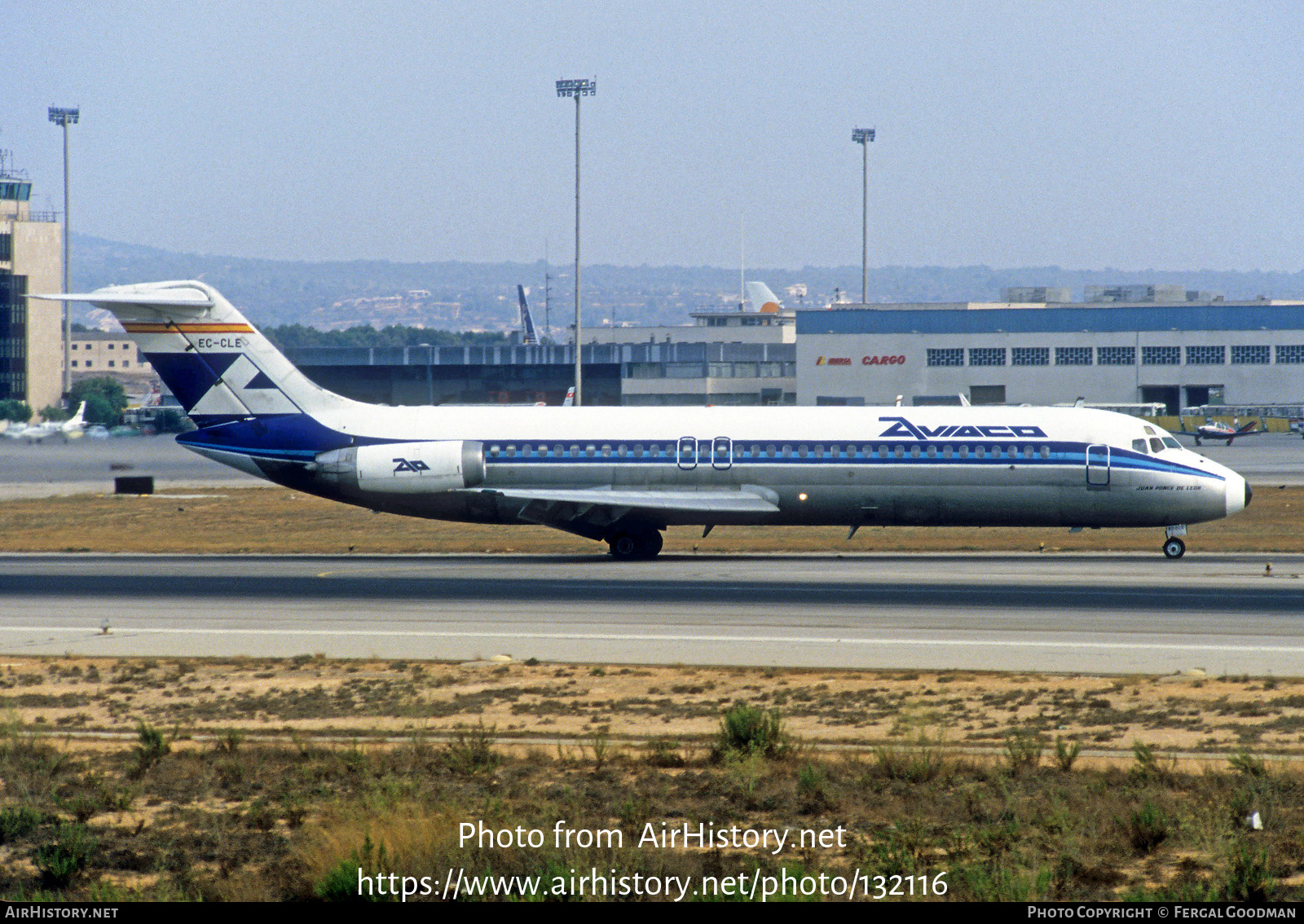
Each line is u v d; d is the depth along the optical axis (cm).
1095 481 17812
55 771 7962
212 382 18975
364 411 19050
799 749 8206
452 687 10344
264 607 14250
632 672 10775
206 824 6962
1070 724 8906
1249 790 6994
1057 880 5981
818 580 15925
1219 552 19012
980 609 13550
